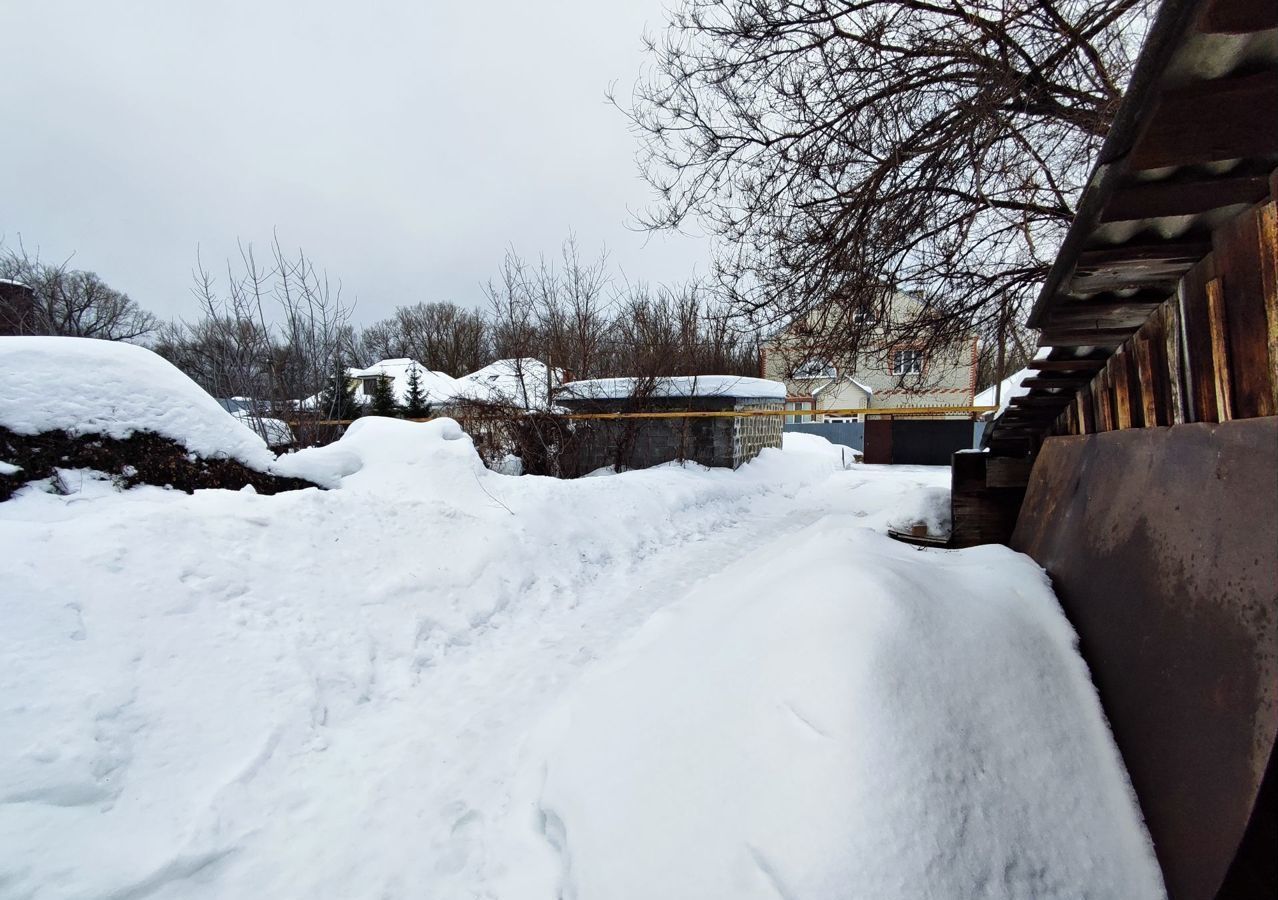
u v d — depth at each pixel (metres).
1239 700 1.21
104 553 3.01
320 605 3.55
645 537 6.37
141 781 2.28
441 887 2.02
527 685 3.32
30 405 3.68
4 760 2.09
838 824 1.42
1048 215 5.92
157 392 4.27
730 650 2.17
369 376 30.30
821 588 2.11
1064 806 1.52
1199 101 1.22
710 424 10.41
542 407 10.50
